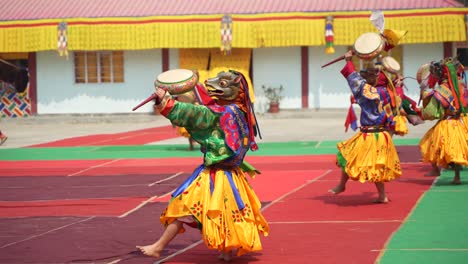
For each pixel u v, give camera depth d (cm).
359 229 1041
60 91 4006
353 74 1232
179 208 863
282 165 1838
